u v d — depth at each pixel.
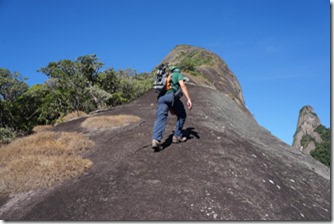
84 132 8.77
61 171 5.74
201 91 18.39
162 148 6.66
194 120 9.90
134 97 23.09
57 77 22.33
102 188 5.09
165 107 6.43
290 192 6.08
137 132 8.12
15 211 4.79
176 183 5.11
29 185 5.47
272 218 4.59
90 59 23.16
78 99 20.36
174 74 6.43
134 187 5.04
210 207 4.49
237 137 9.20
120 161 6.18
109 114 11.23
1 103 19.98
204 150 6.62
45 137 8.02
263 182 5.84
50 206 4.76
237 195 4.96
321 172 9.98
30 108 21.62
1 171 5.96
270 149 10.12
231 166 6.00
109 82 23.72
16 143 8.05
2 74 21.52
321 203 6.29
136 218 4.21
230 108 17.67
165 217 4.21
